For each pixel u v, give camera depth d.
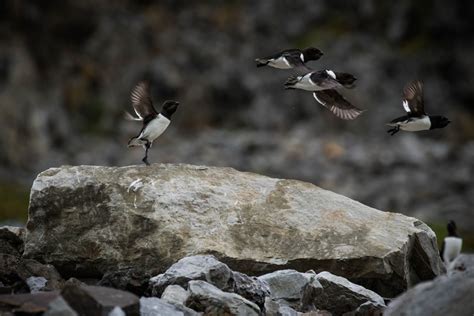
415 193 46.06
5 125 53.00
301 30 67.00
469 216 42.66
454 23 66.12
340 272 13.09
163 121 13.34
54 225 13.41
